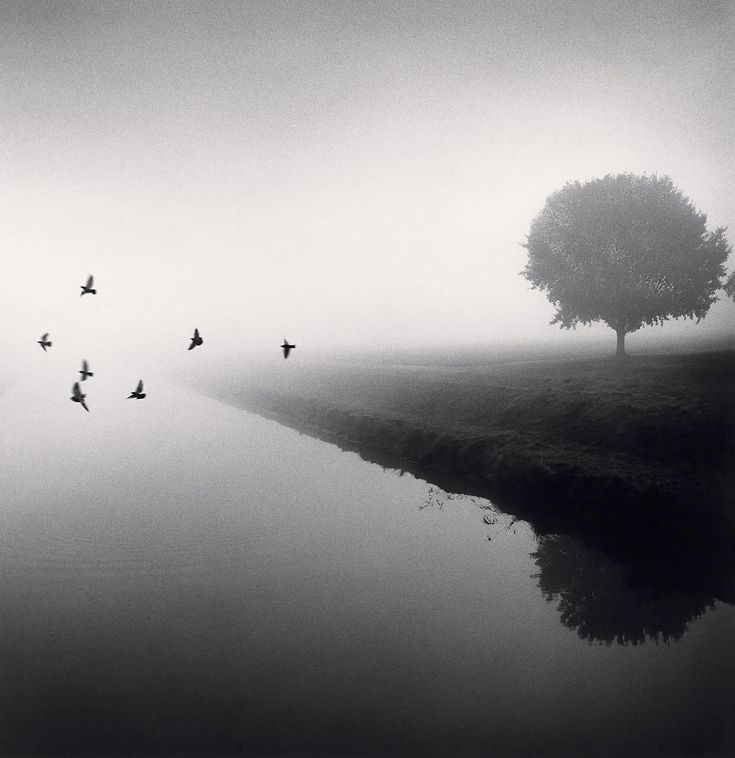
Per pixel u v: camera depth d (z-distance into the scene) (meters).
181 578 22.34
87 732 13.30
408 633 18.11
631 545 22.83
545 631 18.03
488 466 32.28
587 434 30.81
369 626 18.48
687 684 14.68
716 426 26.58
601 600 20.12
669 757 11.72
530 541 25.33
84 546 25.30
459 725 13.62
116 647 17.47
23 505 31.56
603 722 13.41
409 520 28.47
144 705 14.61
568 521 25.86
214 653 17.03
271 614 19.47
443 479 34.34
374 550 24.92
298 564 23.45
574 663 16.03
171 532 27.27
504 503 29.66
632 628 18.22
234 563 23.67
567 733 12.80
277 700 14.80
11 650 17.39
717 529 21.17
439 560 23.80
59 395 87.25
